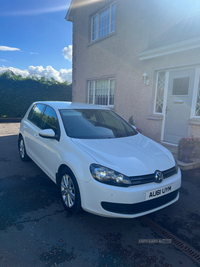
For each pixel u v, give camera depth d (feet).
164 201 8.93
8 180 13.21
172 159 10.18
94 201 8.16
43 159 12.24
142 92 23.49
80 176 8.49
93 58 31.63
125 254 7.39
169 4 22.34
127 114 25.82
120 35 26.04
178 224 9.27
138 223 9.27
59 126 11.26
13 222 8.93
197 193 12.19
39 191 11.85
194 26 18.44
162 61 20.75
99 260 7.07
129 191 7.83
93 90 32.91
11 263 6.79
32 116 15.61
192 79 18.48
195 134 18.24
